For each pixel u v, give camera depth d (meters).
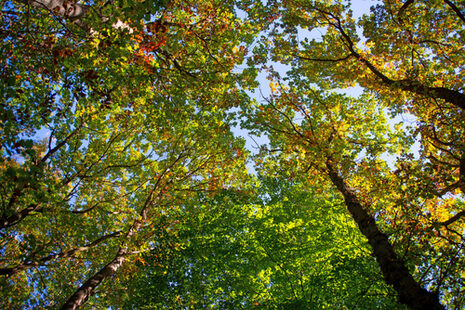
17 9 6.62
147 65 6.46
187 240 9.87
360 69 10.45
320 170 9.43
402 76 10.16
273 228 10.43
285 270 9.41
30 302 9.49
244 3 9.34
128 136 10.34
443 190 6.98
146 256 9.13
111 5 4.64
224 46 8.61
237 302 8.62
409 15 8.66
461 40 8.86
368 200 8.52
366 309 7.53
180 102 8.12
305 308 7.62
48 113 5.83
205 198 10.99
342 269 8.02
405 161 7.03
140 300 8.70
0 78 4.96
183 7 7.77
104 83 5.92
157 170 11.16
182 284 8.92
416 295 5.04
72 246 9.55
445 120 7.83
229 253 9.70
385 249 6.10
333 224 10.60
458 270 6.08
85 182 9.19
